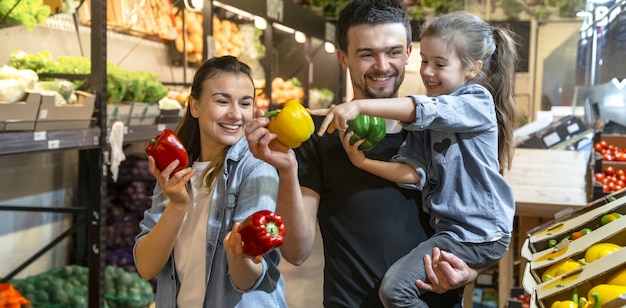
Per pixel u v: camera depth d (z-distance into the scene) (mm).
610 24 7617
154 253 2062
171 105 5039
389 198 2209
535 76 10078
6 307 2941
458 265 2078
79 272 4324
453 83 2260
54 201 4730
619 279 1888
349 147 2111
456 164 2150
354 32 2168
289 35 9320
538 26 10031
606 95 7980
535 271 2232
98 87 3549
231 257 1898
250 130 1845
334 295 2238
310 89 8906
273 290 2125
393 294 2088
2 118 2828
